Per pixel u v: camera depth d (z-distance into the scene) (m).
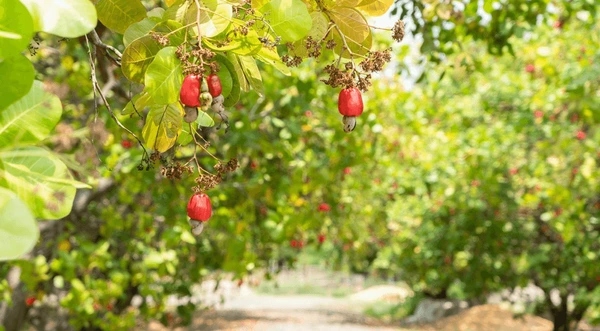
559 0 6.03
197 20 1.62
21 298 6.27
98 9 1.90
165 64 1.61
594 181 9.29
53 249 6.26
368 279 37.44
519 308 16.91
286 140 6.83
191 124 1.97
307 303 27.81
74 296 5.78
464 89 9.65
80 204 6.08
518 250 11.95
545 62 8.34
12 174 1.28
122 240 7.46
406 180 11.35
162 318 10.12
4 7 1.09
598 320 12.59
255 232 7.18
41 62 6.35
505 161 10.60
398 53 7.09
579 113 7.63
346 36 2.00
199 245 8.33
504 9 5.27
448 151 10.95
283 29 1.76
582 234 10.35
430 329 19.14
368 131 8.01
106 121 5.41
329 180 7.11
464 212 11.20
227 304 24.59
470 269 12.17
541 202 10.61
